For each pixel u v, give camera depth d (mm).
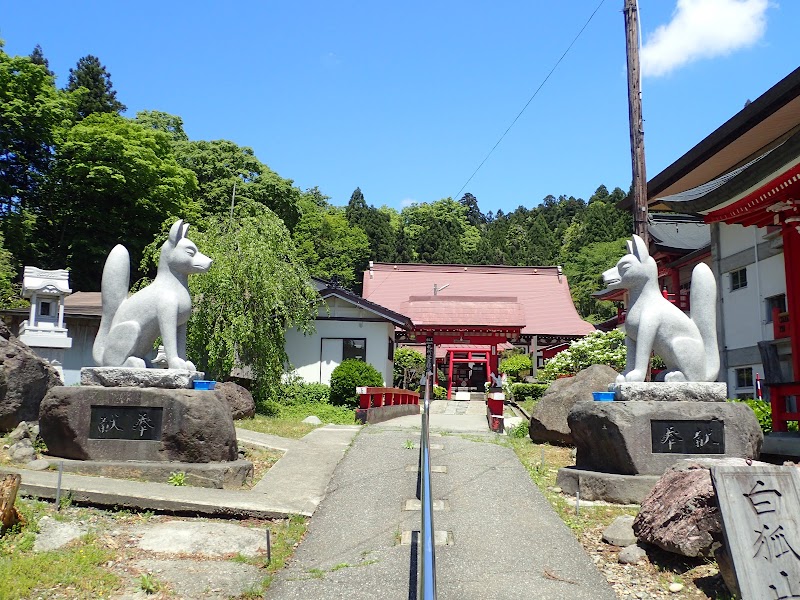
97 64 42469
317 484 8914
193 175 35531
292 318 18734
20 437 9352
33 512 6625
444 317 29688
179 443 8648
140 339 9414
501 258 65688
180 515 7250
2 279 26781
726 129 20719
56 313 20844
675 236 30547
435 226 64562
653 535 6066
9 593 4992
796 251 13633
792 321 13633
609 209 66688
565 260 63812
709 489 5707
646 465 8195
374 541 6738
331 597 5488
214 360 16312
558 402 12086
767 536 4797
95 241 32656
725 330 22984
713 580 5629
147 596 5289
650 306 9117
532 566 6094
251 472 8867
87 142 31562
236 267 16875
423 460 5371
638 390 8672
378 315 24875
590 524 7320
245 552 6387
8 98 31234
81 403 8797
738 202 13492
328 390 21250
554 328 34125
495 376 27109
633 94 13688
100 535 6383
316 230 51594
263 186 38875
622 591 5660
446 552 6402
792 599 4613
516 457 10320
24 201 33562
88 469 8406
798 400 11711
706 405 8344
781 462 9852
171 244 9719
